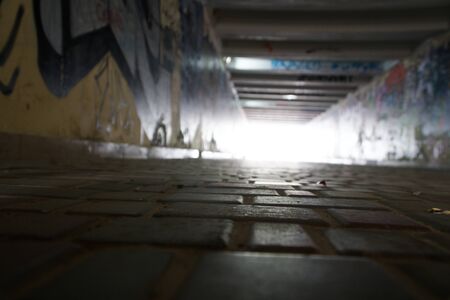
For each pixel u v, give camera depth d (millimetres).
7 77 3592
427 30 11992
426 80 12734
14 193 2193
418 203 2418
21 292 735
